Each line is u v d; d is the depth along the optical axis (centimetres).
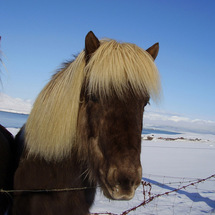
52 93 170
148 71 156
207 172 759
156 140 2305
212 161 1034
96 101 151
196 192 516
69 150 165
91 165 158
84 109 163
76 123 164
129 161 135
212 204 443
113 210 395
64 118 161
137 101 149
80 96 166
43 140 164
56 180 167
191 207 416
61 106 163
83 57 169
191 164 913
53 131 162
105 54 155
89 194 179
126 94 146
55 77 182
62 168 168
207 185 582
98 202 434
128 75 147
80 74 163
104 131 145
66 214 168
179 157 1118
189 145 1975
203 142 2514
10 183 190
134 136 142
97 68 150
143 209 408
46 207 164
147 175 665
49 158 163
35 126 171
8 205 194
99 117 149
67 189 167
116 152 138
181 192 513
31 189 170
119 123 142
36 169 170
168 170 767
